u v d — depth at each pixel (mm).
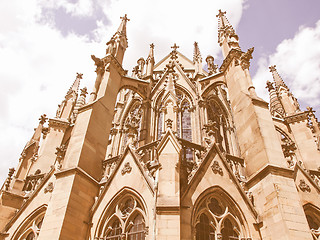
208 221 14609
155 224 12453
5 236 18641
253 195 15805
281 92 29344
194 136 24938
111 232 15234
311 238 13172
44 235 14078
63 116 29203
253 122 17672
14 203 20906
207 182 15320
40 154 25875
